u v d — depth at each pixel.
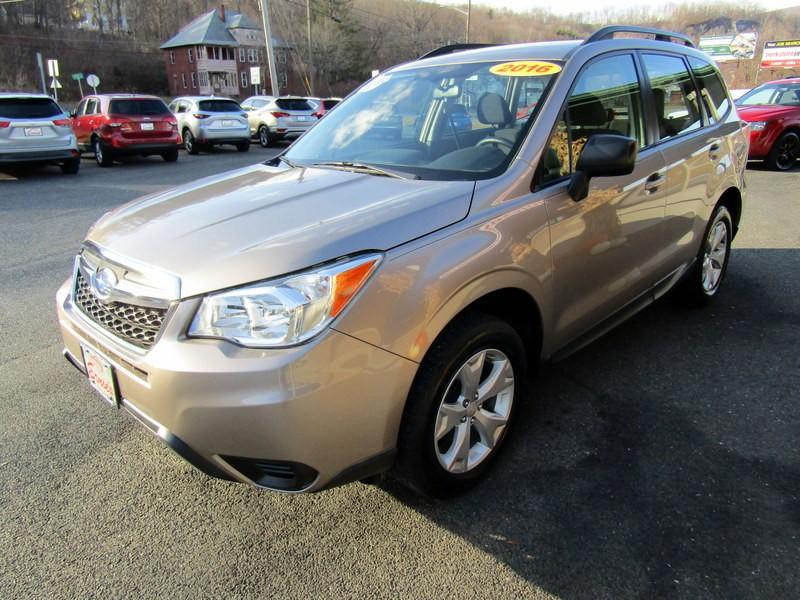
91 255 2.44
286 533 2.35
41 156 11.90
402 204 2.29
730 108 4.59
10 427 3.07
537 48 3.23
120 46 69.56
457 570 2.16
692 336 4.06
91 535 2.34
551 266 2.65
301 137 3.65
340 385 1.96
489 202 2.44
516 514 2.42
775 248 6.20
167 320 2.02
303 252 1.99
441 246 2.20
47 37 65.38
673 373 3.55
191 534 2.35
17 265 5.97
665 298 4.76
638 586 2.07
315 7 59.69
